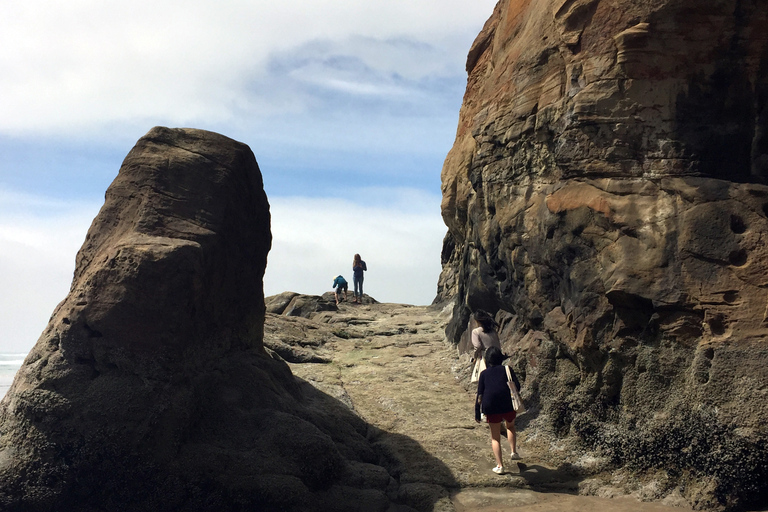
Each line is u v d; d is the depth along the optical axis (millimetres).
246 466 5367
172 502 5125
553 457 6527
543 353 7555
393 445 6895
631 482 5832
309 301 16281
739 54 6574
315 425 6523
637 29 6656
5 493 4902
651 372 6160
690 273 6090
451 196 12031
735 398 5469
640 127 6812
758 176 6531
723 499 5219
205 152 6352
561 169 7367
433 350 10969
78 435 5133
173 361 5445
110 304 5383
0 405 5570
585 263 6930
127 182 6113
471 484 6023
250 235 6887
